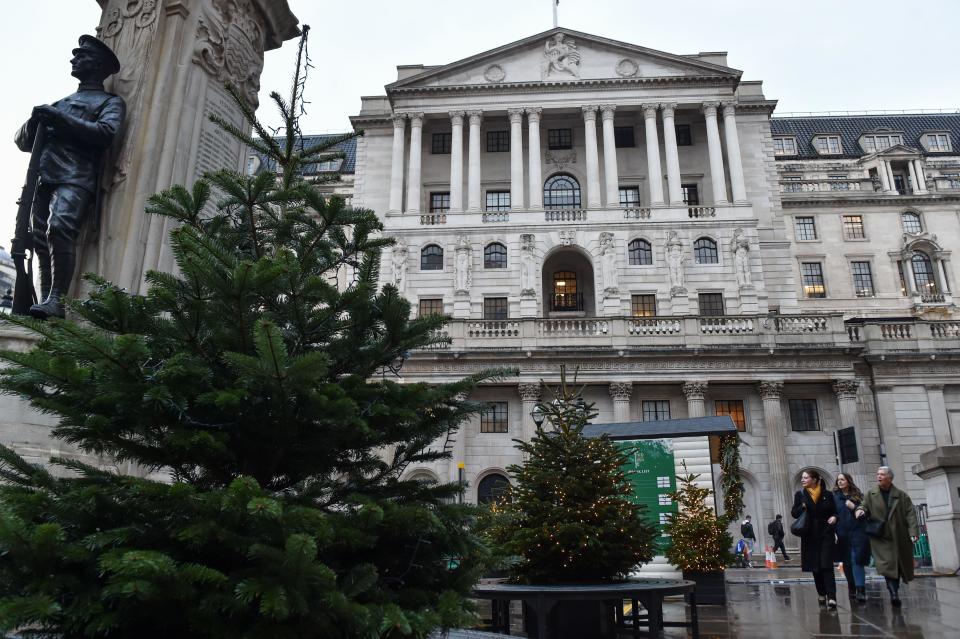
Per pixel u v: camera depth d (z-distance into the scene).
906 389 34.84
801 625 8.55
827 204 58.41
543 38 45.56
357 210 5.67
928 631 7.74
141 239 8.95
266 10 11.71
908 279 56.12
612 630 8.37
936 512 15.09
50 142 8.73
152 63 9.70
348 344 5.25
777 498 32.88
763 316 35.41
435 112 44.69
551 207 45.03
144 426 4.46
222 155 10.49
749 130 46.47
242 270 4.45
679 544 11.27
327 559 4.48
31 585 3.52
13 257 8.44
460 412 5.39
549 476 8.55
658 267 40.56
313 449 4.88
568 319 35.69
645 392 35.34
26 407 7.48
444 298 40.59
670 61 44.62
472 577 4.88
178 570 3.59
